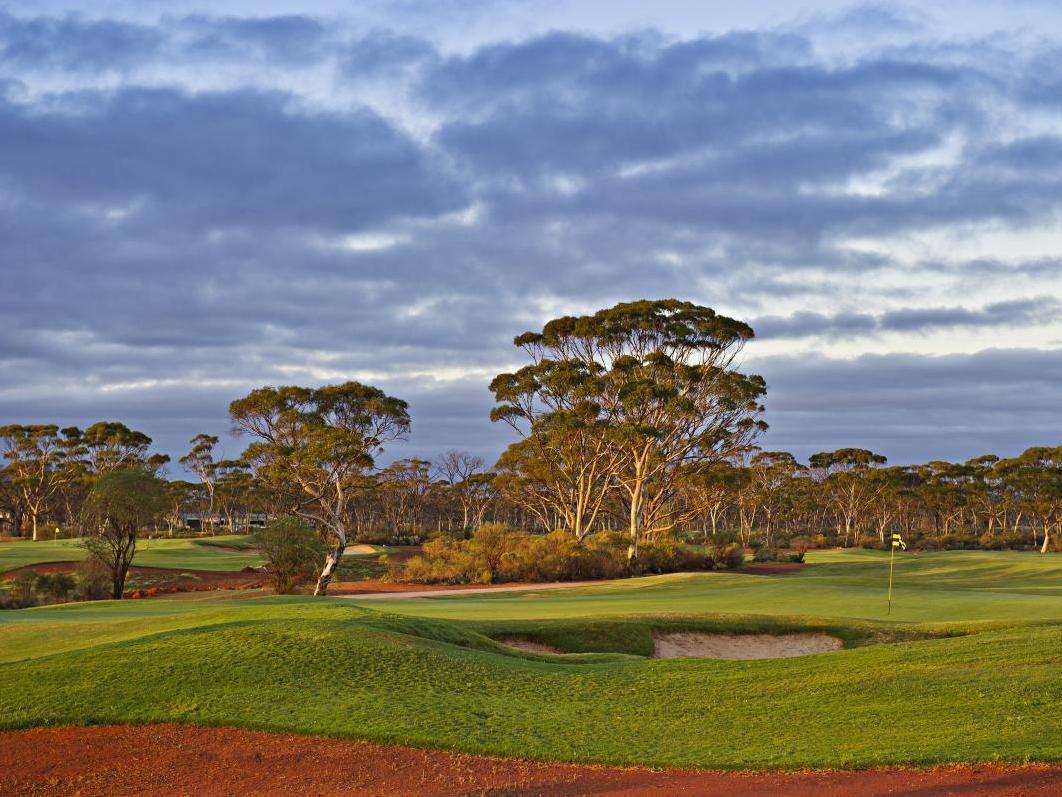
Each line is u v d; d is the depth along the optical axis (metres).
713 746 13.01
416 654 18.17
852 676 16.30
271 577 50.81
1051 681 14.69
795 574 59.94
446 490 117.56
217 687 16.02
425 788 11.80
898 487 109.00
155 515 48.75
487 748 13.18
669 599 36.75
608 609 31.25
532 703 15.59
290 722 14.30
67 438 104.81
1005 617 27.53
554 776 12.10
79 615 26.38
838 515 133.25
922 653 17.62
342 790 11.84
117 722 14.60
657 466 66.94
